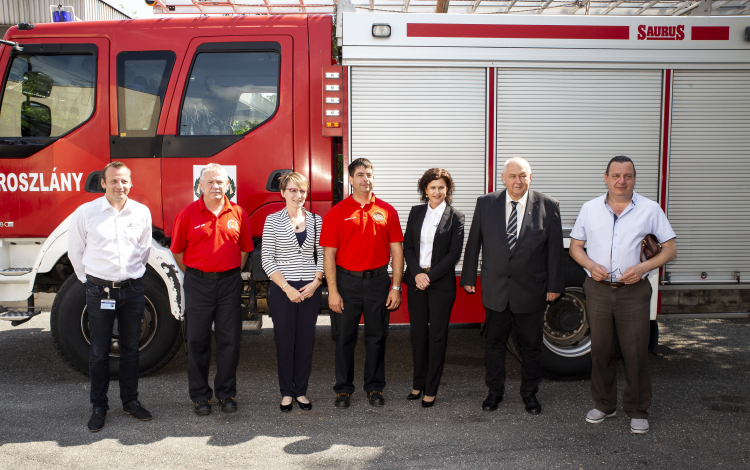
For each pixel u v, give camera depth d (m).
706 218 4.03
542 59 3.88
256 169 3.94
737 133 4.00
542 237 3.29
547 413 3.43
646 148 3.98
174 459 2.81
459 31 3.85
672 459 2.82
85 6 7.85
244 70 3.94
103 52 3.90
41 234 3.95
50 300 4.12
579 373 3.99
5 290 3.96
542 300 3.35
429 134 3.89
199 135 3.93
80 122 3.93
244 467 2.73
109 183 3.10
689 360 4.46
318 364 4.50
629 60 3.92
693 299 4.07
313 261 3.46
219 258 3.29
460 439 3.06
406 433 3.14
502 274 3.32
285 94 3.93
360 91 3.85
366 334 3.54
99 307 3.14
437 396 3.74
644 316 3.14
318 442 3.02
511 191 3.30
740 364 4.36
